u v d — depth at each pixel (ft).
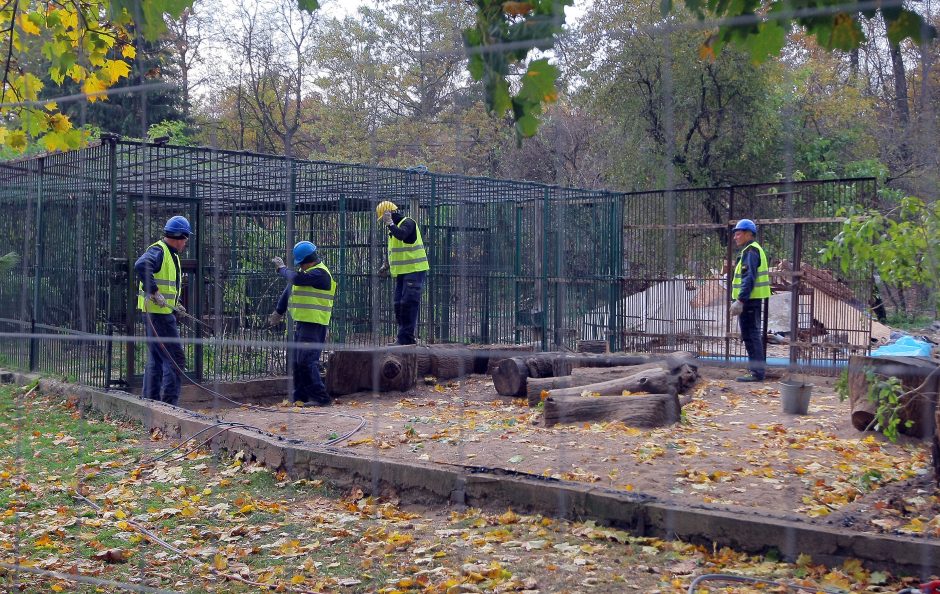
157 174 39.47
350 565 17.75
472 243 51.70
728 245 44.57
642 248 50.31
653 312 49.21
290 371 29.07
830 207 39.99
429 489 21.62
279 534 19.85
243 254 43.21
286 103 53.67
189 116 56.39
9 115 18.19
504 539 18.86
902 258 20.44
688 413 31.68
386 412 33.50
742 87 33.47
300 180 45.27
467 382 41.70
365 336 47.24
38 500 22.30
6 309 41.78
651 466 22.58
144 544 19.20
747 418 30.78
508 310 51.11
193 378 39.37
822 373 36.42
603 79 29.22
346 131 46.80
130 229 35.35
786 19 9.50
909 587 15.12
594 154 39.96
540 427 28.71
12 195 41.22
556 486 19.93
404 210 50.70
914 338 30.30
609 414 28.63
